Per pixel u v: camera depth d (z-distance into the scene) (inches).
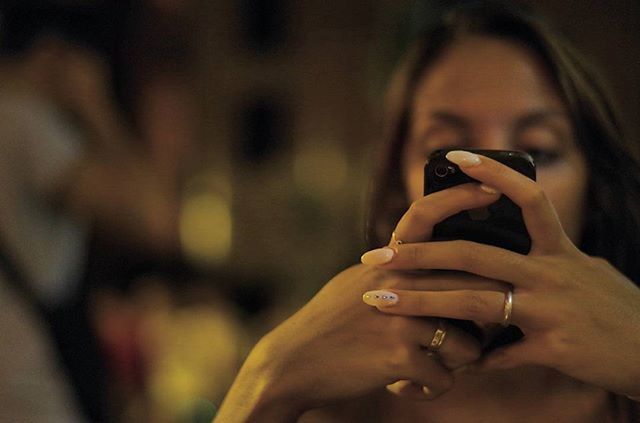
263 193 253.4
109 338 142.5
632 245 59.9
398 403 58.4
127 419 143.0
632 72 239.8
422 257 48.1
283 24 257.3
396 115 61.6
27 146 93.0
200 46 246.2
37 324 90.3
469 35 59.0
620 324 47.1
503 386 57.1
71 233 96.1
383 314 50.9
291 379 51.8
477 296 47.7
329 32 255.6
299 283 249.6
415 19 111.0
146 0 161.6
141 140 148.7
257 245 250.8
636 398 48.0
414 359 49.9
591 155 58.2
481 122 57.1
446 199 48.4
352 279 52.9
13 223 91.3
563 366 47.7
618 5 239.1
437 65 59.2
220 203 250.7
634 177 59.6
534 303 47.4
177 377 176.7
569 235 58.5
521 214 48.7
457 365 50.1
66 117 97.7
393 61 113.6
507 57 57.4
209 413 179.2
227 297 245.3
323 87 256.5
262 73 257.0
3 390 87.0
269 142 256.4
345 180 253.8
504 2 59.9
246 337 237.1
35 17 98.7
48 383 89.5
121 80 146.0
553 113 56.9
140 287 152.6
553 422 56.5
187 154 238.4
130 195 97.1
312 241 251.0
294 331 52.8
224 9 250.8
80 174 94.4
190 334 183.6
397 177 62.6
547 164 57.2
